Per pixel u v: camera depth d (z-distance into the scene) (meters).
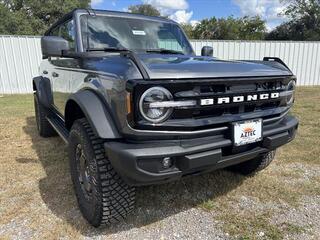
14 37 12.00
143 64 2.09
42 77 4.88
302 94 11.42
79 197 2.72
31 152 4.44
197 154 2.16
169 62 2.37
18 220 2.64
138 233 2.47
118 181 2.34
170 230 2.52
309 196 3.11
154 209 2.83
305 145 4.79
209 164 2.22
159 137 2.07
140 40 3.46
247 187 3.29
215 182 3.38
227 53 14.28
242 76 2.36
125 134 2.08
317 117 6.92
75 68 2.91
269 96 2.54
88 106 2.26
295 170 3.79
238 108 2.39
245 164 3.53
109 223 2.47
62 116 3.75
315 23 41.50
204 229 2.53
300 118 6.81
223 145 2.27
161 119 2.03
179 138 2.13
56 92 3.84
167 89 2.03
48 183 3.37
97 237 2.42
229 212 2.79
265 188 3.27
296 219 2.68
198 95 2.12
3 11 33.66
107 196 2.34
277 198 3.05
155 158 2.04
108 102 2.20
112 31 3.35
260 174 3.64
